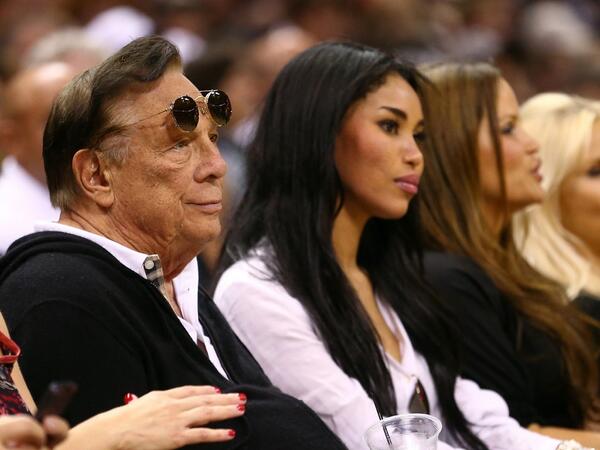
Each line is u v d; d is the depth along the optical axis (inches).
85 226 311.9
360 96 377.1
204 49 780.6
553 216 518.3
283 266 374.6
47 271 295.6
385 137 378.9
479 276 443.5
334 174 378.0
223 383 308.7
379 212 383.9
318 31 958.4
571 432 426.6
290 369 364.5
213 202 316.2
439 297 410.6
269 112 386.6
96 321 291.7
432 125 454.3
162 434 264.4
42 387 287.9
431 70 463.5
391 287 407.5
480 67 464.8
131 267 308.7
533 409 442.0
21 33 812.0
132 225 310.8
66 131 307.7
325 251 375.6
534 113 523.5
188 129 305.0
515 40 1002.7
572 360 461.4
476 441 401.4
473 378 429.4
